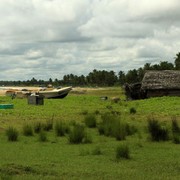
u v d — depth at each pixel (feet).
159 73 218.38
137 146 59.93
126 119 104.06
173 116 113.50
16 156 52.85
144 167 45.75
